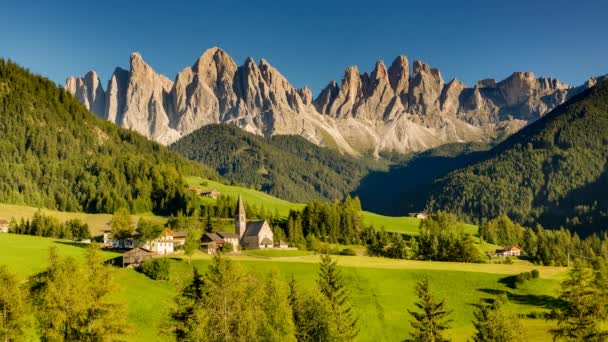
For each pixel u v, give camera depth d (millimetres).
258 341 61250
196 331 60656
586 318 75688
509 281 144750
